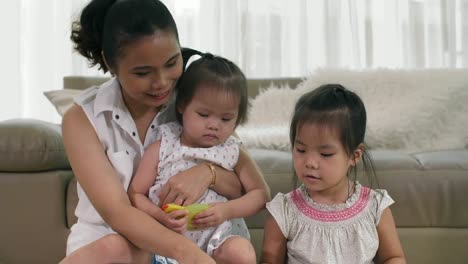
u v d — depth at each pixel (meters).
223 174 1.24
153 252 1.05
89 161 1.10
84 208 1.21
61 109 2.06
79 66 2.81
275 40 2.78
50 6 2.81
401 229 1.58
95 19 1.14
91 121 1.15
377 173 1.57
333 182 1.22
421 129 1.94
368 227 1.27
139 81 1.06
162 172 1.22
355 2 2.72
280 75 2.79
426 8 2.73
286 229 1.29
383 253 1.30
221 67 1.22
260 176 1.32
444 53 2.73
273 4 2.77
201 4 2.79
